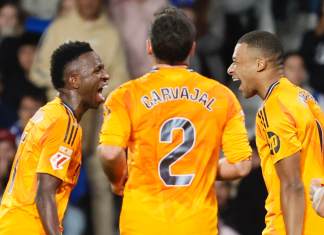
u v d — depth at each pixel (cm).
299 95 1991
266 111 1981
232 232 3056
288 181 1945
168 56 2045
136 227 2014
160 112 2025
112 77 3269
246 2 3741
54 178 1995
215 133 2039
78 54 2067
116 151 2016
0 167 3102
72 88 2064
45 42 3325
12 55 3512
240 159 2048
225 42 3706
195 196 2022
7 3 3628
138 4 3425
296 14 4012
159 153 2020
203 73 3628
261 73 2025
